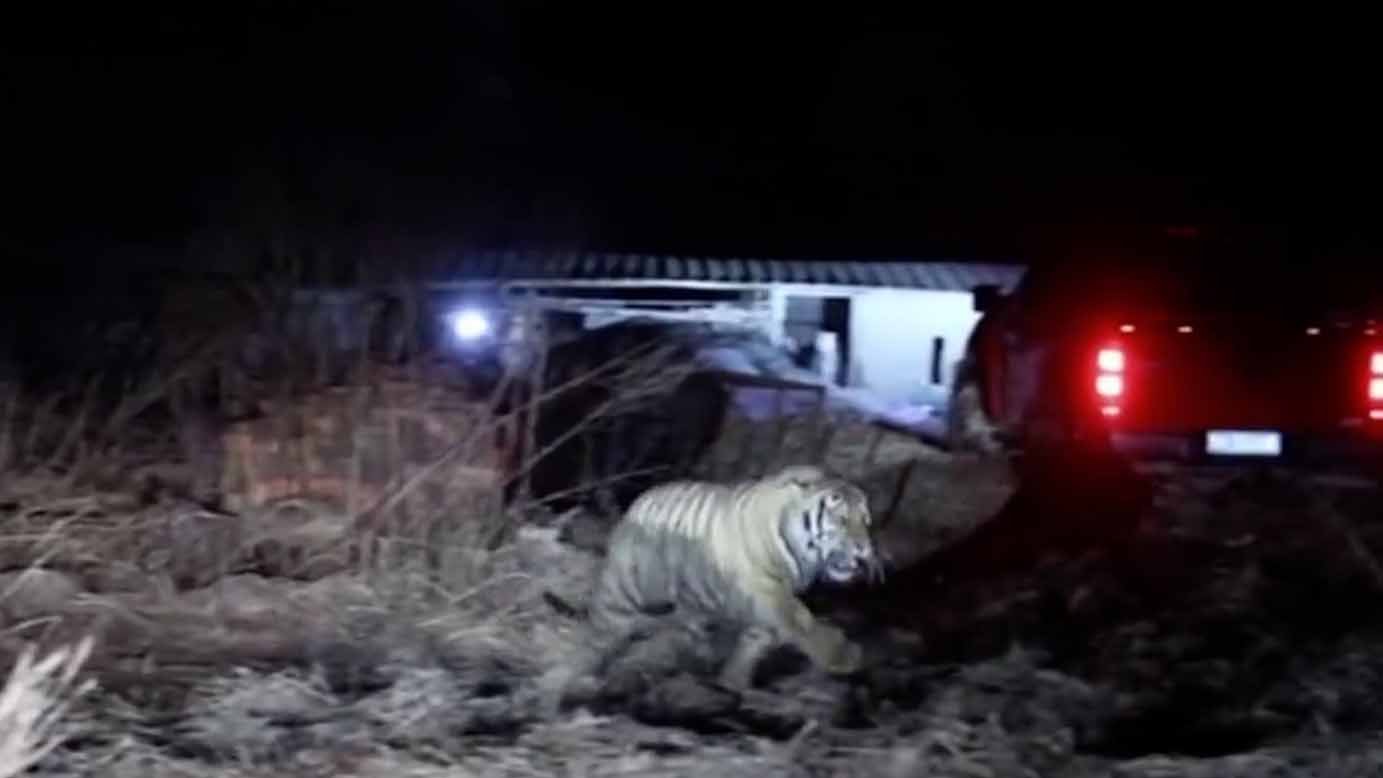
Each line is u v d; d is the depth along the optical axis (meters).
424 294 15.98
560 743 8.48
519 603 10.94
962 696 9.38
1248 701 9.51
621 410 14.90
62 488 12.19
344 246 17.55
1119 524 13.75
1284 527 13.50
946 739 8.59
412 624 10.52
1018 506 14.38
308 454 12.18
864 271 24.69
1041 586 12.09
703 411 16.06
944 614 11.53
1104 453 14.29
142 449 13.50
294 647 10.19
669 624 10.24
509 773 8.09
